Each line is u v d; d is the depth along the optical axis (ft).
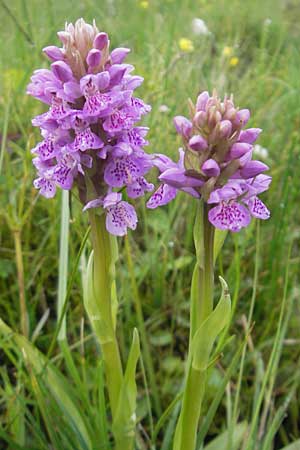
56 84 0.58
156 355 0.97
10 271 1.00
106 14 1.77
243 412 0.92
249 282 1.04
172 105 1.24
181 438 0.67
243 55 1.90
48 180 0.63
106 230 0.62
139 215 1.11
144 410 0.89
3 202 1.07
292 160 1.16
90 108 0.56
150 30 1.70
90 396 0.89
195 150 0.54
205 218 0.57
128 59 1.46
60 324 0.70
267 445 0.73
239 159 0.55
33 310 0.94
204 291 0.59
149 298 1.03
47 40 1.31
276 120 1.42
